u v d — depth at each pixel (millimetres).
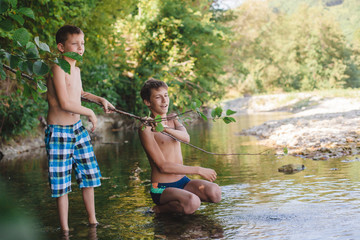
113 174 5461
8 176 5668
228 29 19375
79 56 1692
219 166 5668
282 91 50781
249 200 3482
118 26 15391
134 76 14797
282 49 54844
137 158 7078
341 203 3148
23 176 5629
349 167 4762
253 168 5285
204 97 17797
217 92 20719
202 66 18844
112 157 7383
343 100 23219
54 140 2900
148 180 4863
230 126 14430
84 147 3074
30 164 6996
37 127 10562
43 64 1722
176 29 16906
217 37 18391
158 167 3266
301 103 26719
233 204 3375
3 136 9023
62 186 2879
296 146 7008
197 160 6441
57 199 2900
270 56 54938
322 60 52094
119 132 13805
